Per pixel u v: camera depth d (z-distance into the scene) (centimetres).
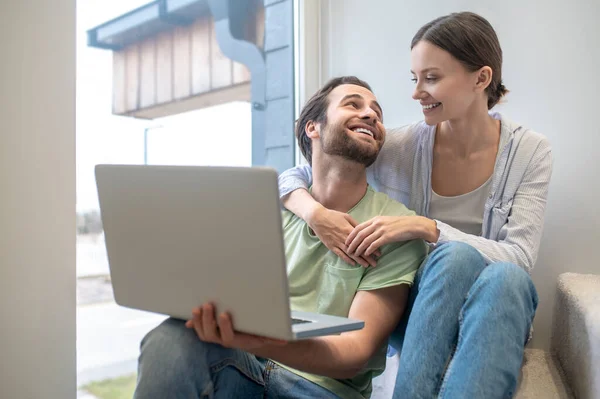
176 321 102
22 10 128
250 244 78
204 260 84
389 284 118
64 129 134
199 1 185
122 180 92
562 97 161
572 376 124
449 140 150
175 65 177
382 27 188
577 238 159
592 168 158
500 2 169
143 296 95
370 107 135
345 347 108
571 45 160
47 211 132
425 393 101
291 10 201
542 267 163
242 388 110
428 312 105
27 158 129
